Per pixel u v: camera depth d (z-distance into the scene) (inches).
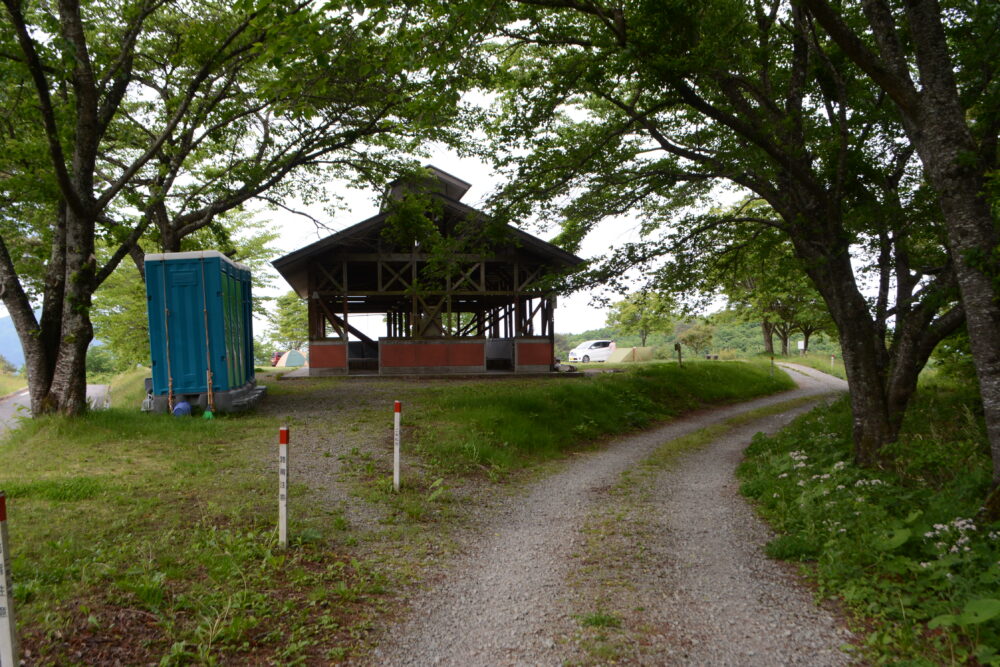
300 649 150.0
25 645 134.0
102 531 212.5
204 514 240.4
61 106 444.1
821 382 1157.7
